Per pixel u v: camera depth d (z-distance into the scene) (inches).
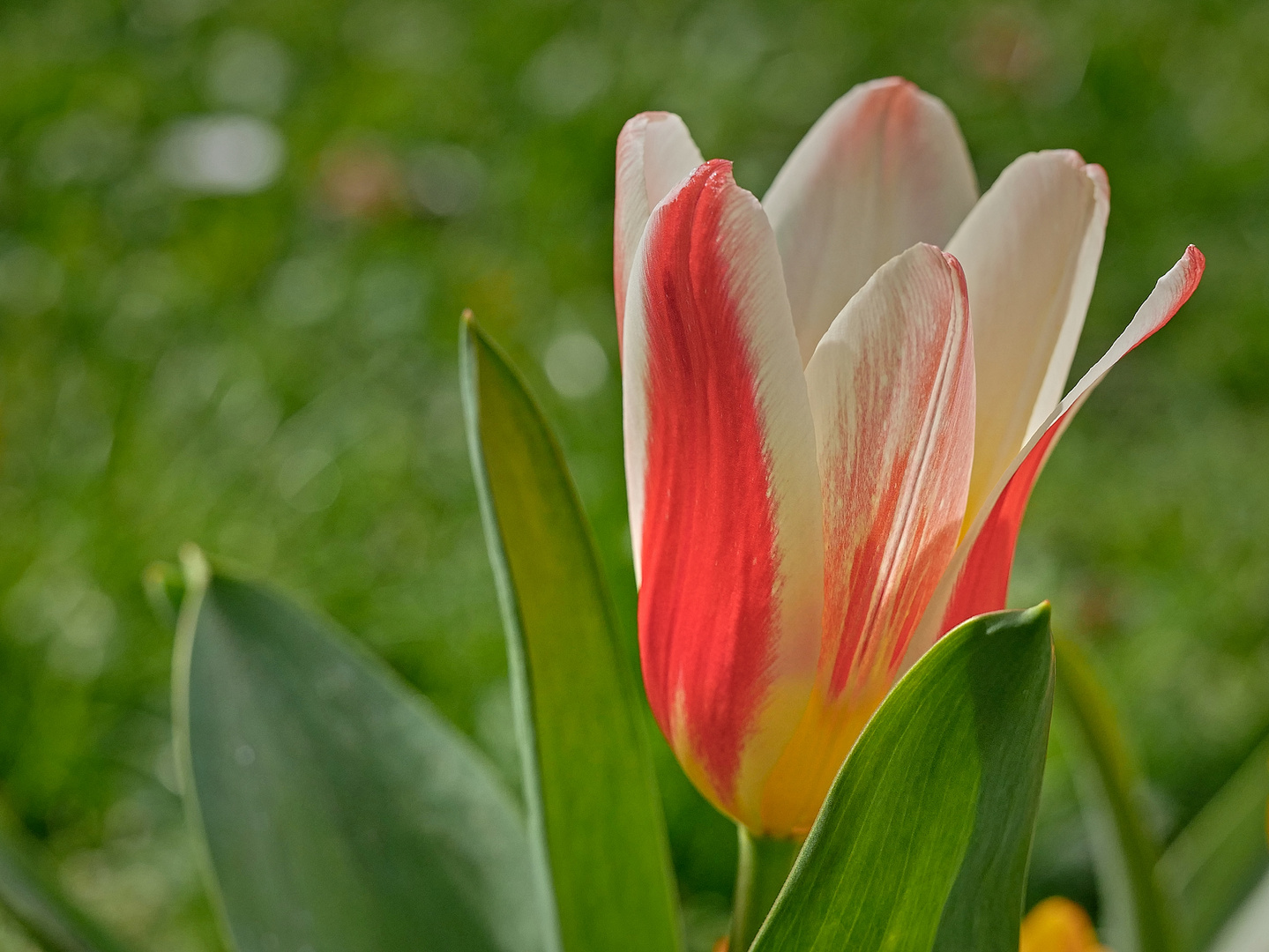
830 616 13.6
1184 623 33.4
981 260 13.9
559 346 43.5
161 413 41.0
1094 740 15.8
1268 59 62.3
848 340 13.3
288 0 69.1
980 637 13.2
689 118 56.7
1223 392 44.0
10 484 37.9
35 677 31.0
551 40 64.7
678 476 13.7
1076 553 36.8
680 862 27.0
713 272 13.2
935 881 13.4
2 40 64.4
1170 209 52.6
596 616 14.8
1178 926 16.4
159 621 33.1
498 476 14.7
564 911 14.8
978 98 60.0
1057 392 14.0
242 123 55.1
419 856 16.4
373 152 49.2
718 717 13.9
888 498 13.5
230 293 47.4
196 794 16.1
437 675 31.5
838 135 14.6
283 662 16.6
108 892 26.6
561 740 14.8
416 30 66.8
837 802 13.3
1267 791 17.5
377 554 36.2
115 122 57.6
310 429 40.9
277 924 16.0
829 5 67.5
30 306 45.6
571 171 53.5
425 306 46.1
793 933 13.4
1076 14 67.6
